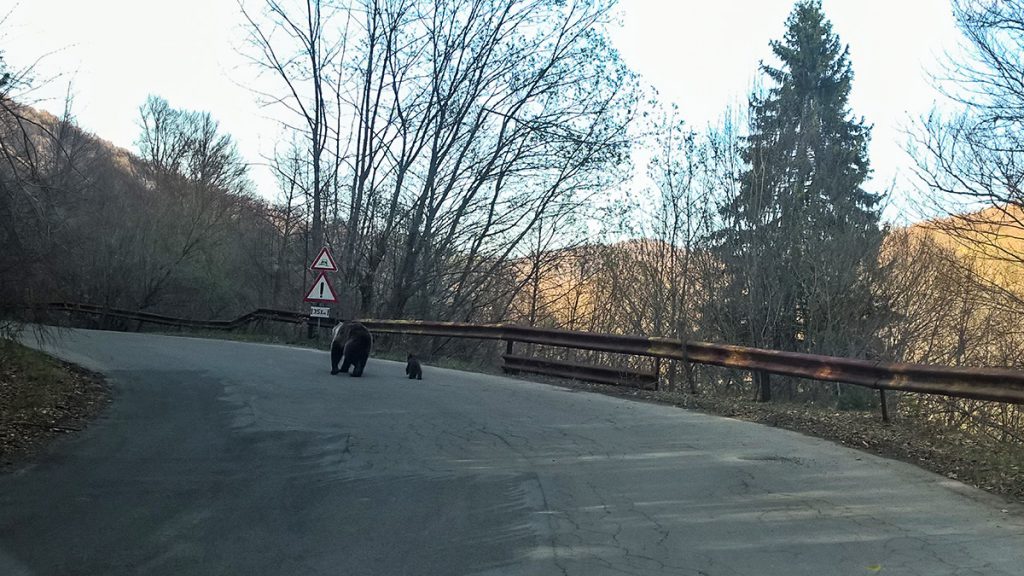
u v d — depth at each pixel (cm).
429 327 2023
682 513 648
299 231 3716
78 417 975
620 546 563
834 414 1177
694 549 560
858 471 806
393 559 527
